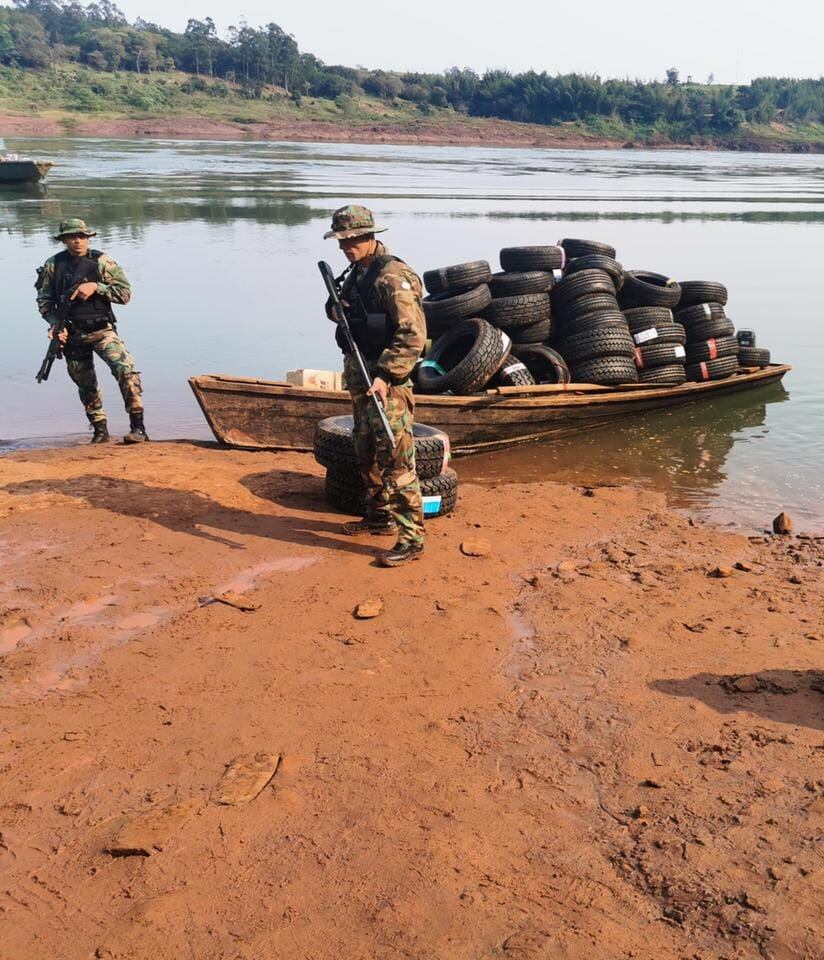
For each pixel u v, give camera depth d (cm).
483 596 575
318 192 4288
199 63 17425
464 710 442
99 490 753
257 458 888
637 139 16475
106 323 935
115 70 16838
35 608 541
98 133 12288
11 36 16412
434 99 17650
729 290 2047
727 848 343
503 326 1076
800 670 484
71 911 313
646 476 908
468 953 295
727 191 5494
